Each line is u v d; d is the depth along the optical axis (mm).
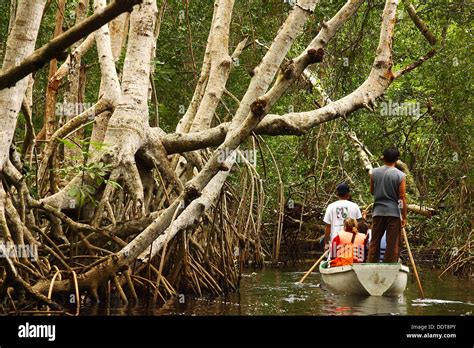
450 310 10992
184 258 12078
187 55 19828
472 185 18500
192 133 13117
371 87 13039
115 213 11898
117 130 12453
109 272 10500
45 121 15102
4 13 16203
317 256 21875
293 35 11258
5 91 8867
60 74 14961
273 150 20766
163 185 12680
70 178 13031
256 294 12945
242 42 16297
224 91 14820
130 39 12938
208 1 19297
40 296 9570
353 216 14203
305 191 21734
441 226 18891
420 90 19031
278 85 8430
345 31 18312
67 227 11539
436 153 19391
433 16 17453
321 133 20672
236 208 15727
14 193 11039
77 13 16094
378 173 13031
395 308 11203
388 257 12906
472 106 17078
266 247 20969
